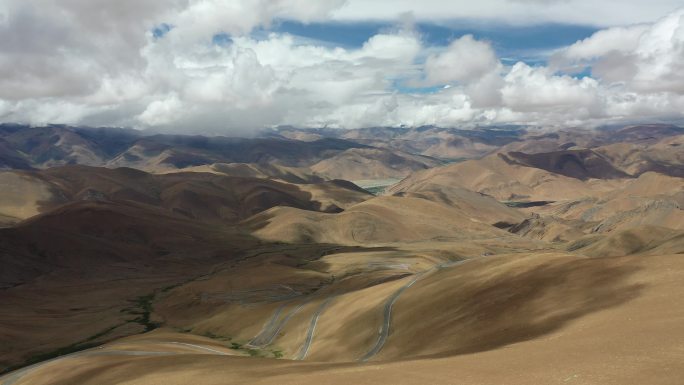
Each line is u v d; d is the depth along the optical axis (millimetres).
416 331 96688
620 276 77062
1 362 157375
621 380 37406
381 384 47594
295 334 143000
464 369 49062
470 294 99750
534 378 41844
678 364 38469
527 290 87125
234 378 62219
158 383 67312
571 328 62281
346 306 143125
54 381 86688
